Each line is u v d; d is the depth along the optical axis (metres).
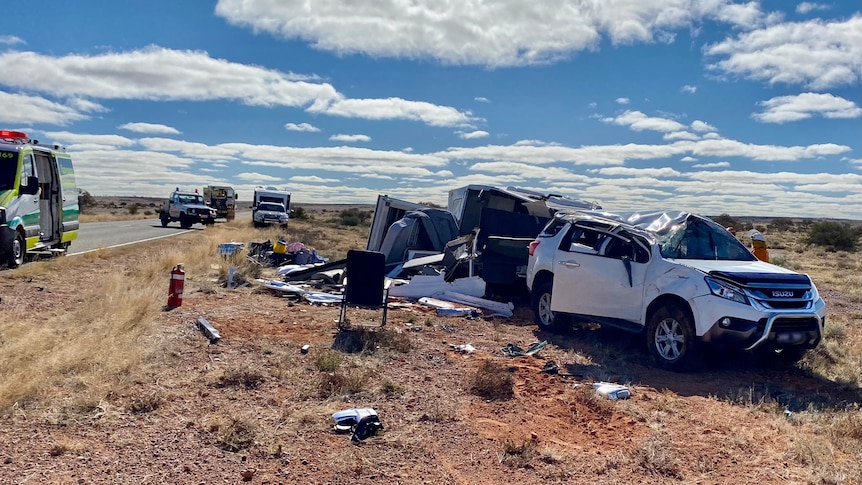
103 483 4.16
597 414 6.02
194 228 38.81
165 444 4.82
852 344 9.62
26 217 14.48
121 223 42.22
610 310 8.73
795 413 6.15
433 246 17.97
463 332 9.76
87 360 6.52
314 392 6.19
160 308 9.93
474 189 18.72
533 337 9.62
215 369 6.73
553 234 10.27
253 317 9.73
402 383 6.67
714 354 8.38
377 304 9.34
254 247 19.03
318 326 9.26
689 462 4.94
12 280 12.41
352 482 4.39
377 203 20.31
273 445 4.90
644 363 8.11
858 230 52.81
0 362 6.27
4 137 15.03
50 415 5.21
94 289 11.23
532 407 6.16
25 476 4.19
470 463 4.81
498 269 12.79
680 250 8.42
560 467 4.77
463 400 6.25
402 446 5.03
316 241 31.03
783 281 7.50
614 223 9.19
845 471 4.76
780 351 8.05
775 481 4.63
